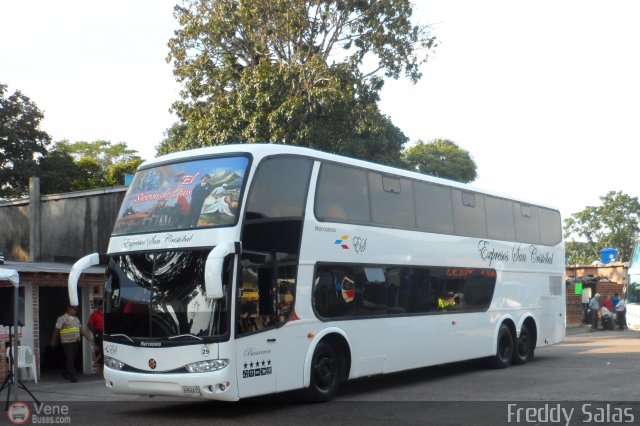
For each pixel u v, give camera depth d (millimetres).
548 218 20984
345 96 27266
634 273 31344
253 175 11516
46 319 21797
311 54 29562
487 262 17656
